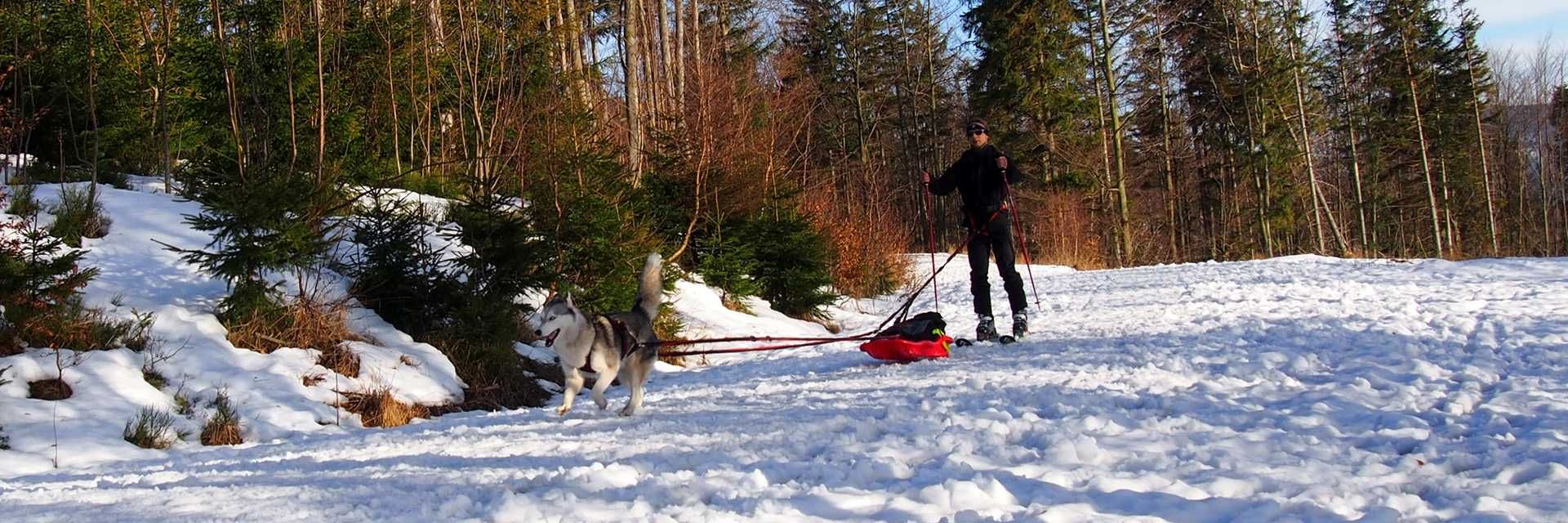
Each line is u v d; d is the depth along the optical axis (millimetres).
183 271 10234
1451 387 5535
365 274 10383
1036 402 5824
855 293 20484
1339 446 4195
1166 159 37969
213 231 10445
